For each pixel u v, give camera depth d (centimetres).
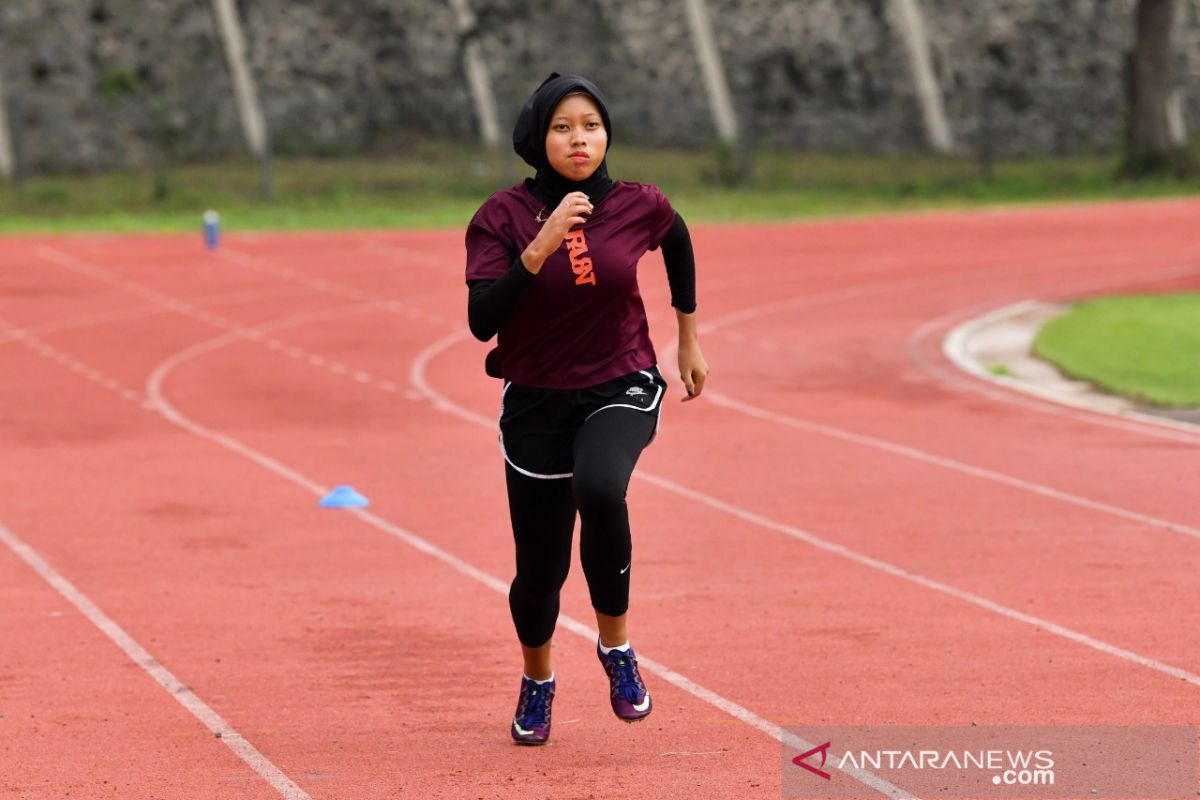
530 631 1648
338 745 1717
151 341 5803
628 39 15300
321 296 7119
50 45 13012
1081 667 1998
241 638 2192
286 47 14088
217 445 3844
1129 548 2714
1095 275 7788
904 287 7406
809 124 15575
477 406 4459
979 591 2420
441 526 2950
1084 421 4091
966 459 3581
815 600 2372
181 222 10219
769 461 3578
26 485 3362
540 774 1606
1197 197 11931
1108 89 16638
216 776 1620
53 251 8712
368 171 12962
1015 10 16525
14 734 1772
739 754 1664
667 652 2086
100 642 2180
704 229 9950
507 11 15050
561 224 1448
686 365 1659
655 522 2958
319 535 2878
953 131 15912
